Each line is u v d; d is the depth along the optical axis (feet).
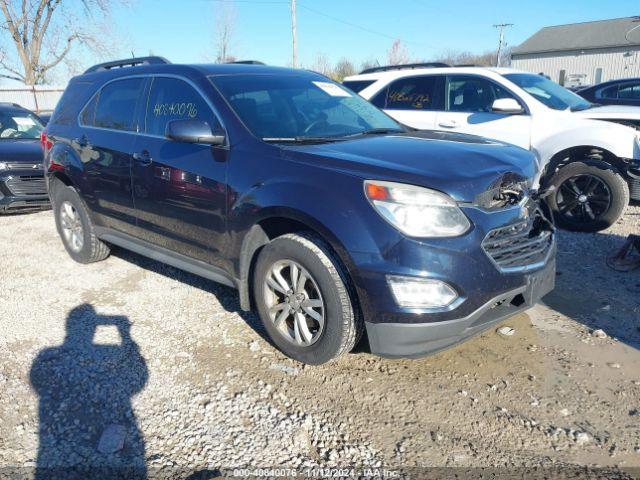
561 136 19.47
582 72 164.25
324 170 9.92
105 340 12.10
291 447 8.62
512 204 10.03
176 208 12.69
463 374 10.46
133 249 14.90
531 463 8.17
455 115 22.18
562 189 19.57
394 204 9.09
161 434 8.98
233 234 11.32
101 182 15.11
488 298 9.35
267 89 13.10
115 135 14.62
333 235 9.39
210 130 11.48
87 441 8.87
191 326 12.71
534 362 10.81
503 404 9.53
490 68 22.41
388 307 9.09
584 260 16.49
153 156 13.15
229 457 8.42
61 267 17.19
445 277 8.95
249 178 10.88
